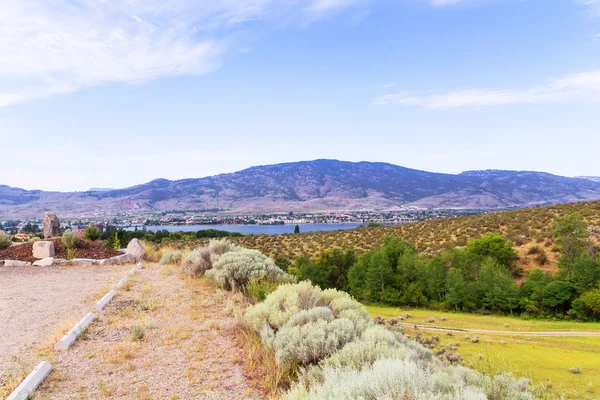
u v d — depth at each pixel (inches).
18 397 156.5
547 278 1512.1
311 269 2055.9
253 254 496.4
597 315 1365.7
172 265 605.3
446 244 2206.0
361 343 197.5
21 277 456.1
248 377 190.5
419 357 222.7
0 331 250.4
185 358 213.5
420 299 1764.3
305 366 199.6
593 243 1632.6
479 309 1619.1
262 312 269.3
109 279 446.3
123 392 169.9
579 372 727.7
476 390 154.5
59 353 213.5
